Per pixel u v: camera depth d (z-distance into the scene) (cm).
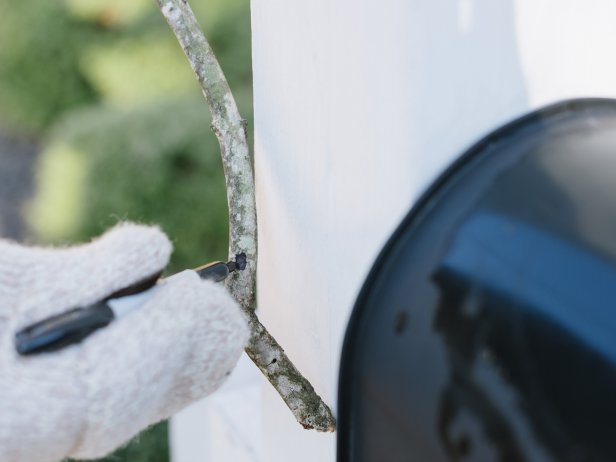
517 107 48
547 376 39
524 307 40
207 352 50
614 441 37
